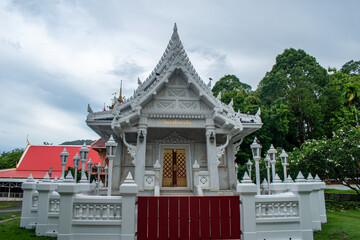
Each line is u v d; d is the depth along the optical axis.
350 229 10.73
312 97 42.44
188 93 16.67
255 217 8.88
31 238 9.36
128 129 15.66
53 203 10.27
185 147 17.89
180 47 16.52
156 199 8.77
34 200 11.56
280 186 10.21
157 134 17.55
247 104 40.56
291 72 46.38
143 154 15.20
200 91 15.88
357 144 19.25
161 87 16.25
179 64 16.17
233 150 18.41
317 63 47.38
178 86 16.69
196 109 16.45
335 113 42.53
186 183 17.30
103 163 35.16
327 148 21.12
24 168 40.62
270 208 9.25
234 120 15.67
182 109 16.36
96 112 16.14
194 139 17.92
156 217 8.65
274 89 45.69
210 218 8.84
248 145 37.78
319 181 12.77
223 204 9.00
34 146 43.97
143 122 15.62
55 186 10.67
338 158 19.80
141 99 15.41
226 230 8.83
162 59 17.47
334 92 43.09
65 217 8.42
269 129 38.28
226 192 15.19
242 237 8.77
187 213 8.78
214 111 15.88
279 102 42.78
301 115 44.44
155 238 8.50
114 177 16.52
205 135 17.47
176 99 16.47
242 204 8.92
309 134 45.44
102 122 15.80
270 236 8.91
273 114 39.28
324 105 43.28
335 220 12.86
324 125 44.28
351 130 20.72
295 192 9.48
